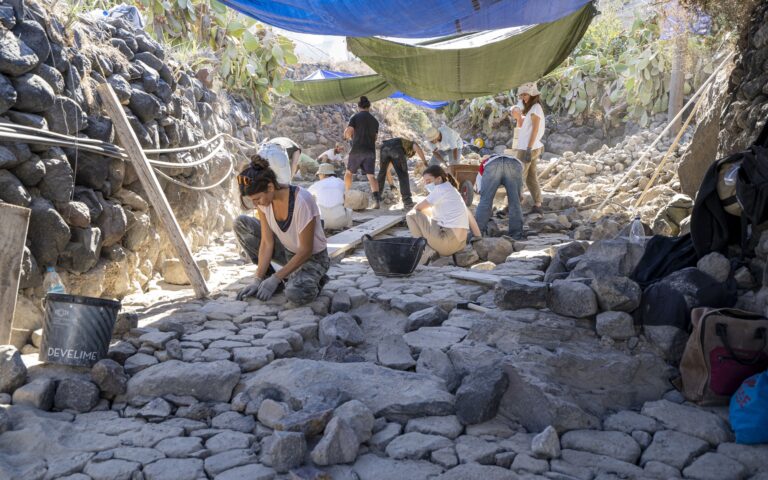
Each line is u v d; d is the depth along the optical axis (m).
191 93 7.71
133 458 2.98
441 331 4.39
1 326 3.80
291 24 6.43
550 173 13.36
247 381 3.73
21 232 3.86
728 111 5.91
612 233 7.03
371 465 2.99
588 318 4.17
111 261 5.06
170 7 9.96
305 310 4.80
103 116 5.23
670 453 3.03
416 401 3.43
